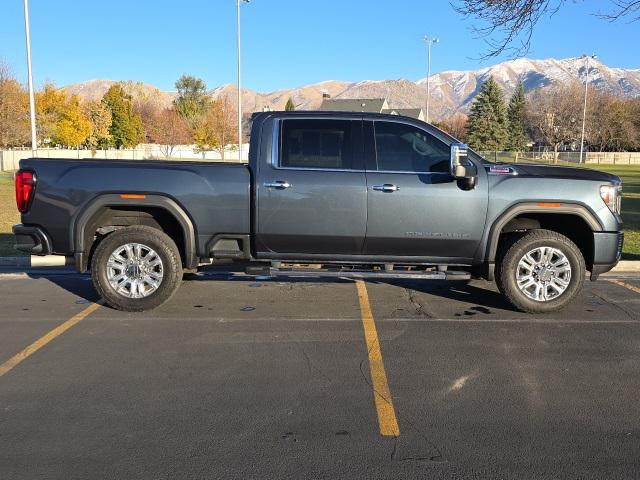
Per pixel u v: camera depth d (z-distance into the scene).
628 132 77.19
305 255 6.16
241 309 6.52
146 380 4.53
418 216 5.96
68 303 6.73
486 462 3.39
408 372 4.73
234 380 4.54
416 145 6.05
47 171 5.98
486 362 4.95
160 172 5.99
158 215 6.35
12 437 3.64
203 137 66.06
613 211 6.12
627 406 4.13
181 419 3.89
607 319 6.22
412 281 7.99
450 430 3.77
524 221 6.54
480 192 5.95
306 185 5.92
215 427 3.79
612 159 70.56
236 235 6.09
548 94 83.12
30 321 6.03
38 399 4.18
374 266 6.39
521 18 10.23
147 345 5.32
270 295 7.16
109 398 4.20
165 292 6.21
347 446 3.56
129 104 70.31
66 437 3.64
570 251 6.11
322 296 7.12
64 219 5.99
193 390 4.35
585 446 3.58
